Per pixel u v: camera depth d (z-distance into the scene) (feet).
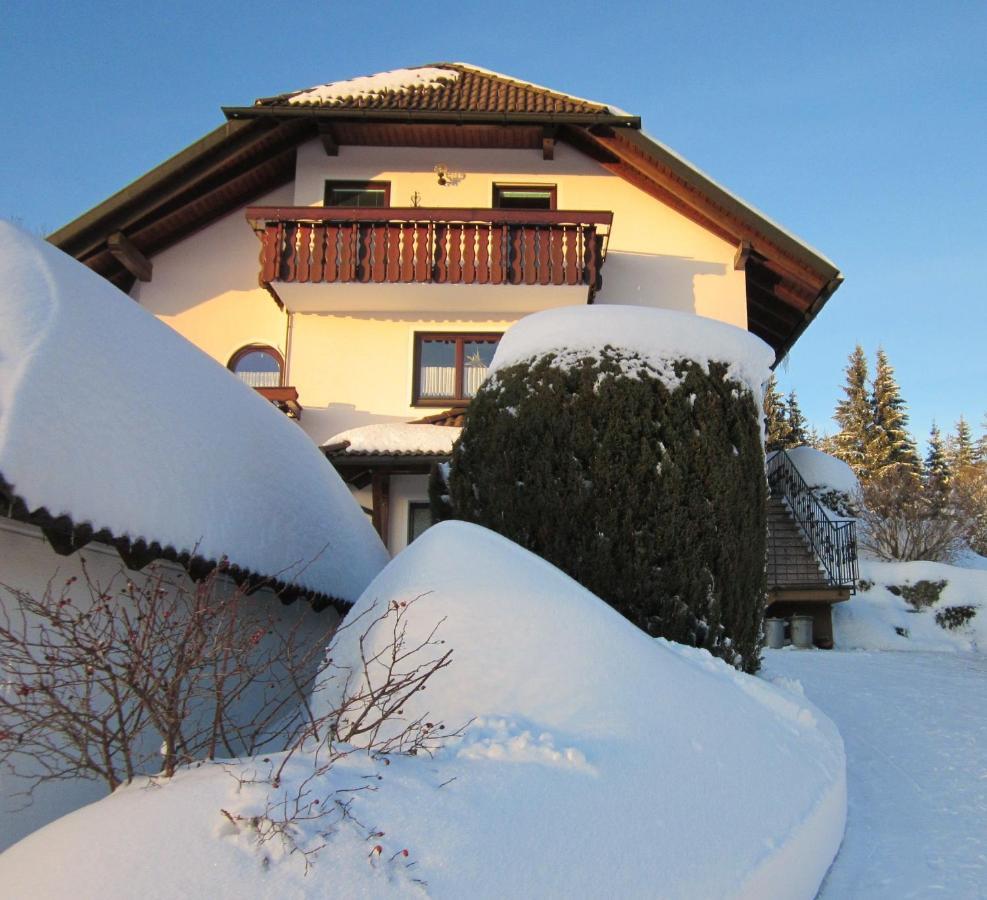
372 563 25.43
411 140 49.29
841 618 46.93
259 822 7.79
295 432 23.29
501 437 18.67
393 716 11.24
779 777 11.45
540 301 46.60
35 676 10.68
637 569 17.04
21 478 10.76
